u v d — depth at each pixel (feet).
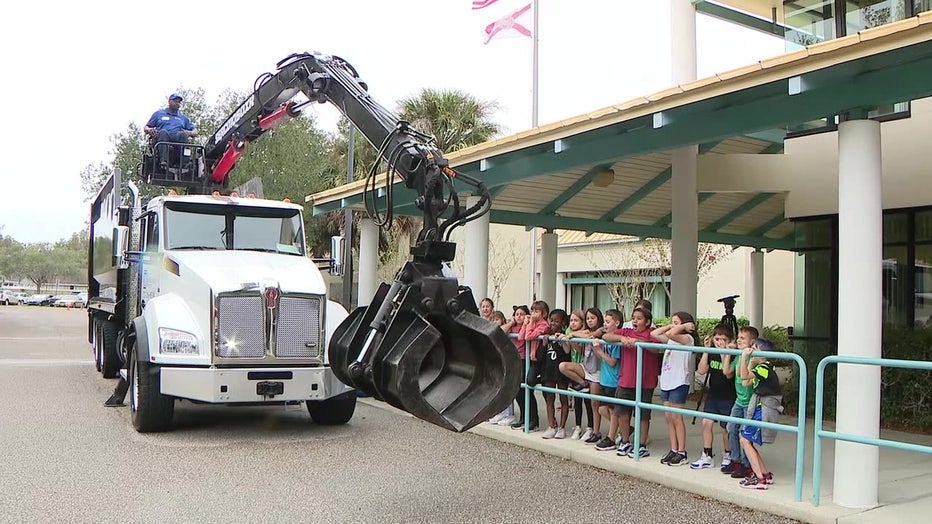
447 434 29.66
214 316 27.25
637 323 24.31
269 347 27.78
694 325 24.40
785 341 52.54
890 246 35.91
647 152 25.66
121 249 33.30
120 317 38.75
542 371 27.96
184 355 27.40
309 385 28.14
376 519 18.63
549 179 39.73
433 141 19.84
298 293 28.30
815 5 39.06
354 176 85.97
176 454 25.21
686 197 36.09
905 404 30.48
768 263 69.77
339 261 34.94
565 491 21.50
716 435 28.22
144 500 19.81
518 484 22.21
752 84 20.31
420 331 16.02
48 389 38.93
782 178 37.29
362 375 16.61
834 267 36.42
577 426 27.55
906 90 18.35
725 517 19.25
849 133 19.63
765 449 25.94
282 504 19.72
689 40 39.88
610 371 25.70
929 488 21.22
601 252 86.33
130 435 28.02
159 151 37.88
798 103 20.79
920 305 34.50
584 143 28.02
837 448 19.51
